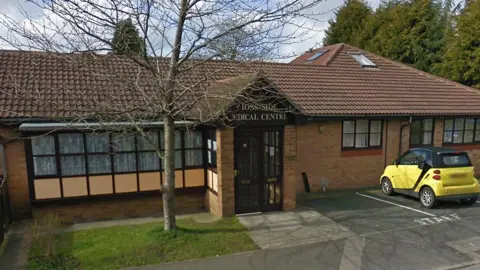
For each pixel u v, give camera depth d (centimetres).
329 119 1118
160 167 929
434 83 1499
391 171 1049
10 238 711
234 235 707
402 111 1198
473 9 2283
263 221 804
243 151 852
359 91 1299
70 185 856
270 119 839
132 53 637
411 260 591
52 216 809
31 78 932
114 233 745
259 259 598
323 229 748
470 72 2167
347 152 1197
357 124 1210
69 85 936
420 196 932
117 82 899
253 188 870
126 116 718
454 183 883
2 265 584
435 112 1239
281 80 1285
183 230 718
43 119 792
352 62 1559
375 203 972
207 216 885
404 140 1261
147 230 744
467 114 1291
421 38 2645
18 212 821
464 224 770
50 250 631
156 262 586
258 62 702
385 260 591
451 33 2503
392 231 732
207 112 743
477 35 2155
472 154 1398
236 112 799
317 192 1142
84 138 859
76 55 704
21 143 812
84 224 830
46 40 599
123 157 898
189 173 959
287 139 876
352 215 852
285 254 618
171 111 631
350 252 626
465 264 573
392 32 2733
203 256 608
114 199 893
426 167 915
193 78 858
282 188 891
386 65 1605
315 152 1155
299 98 1169
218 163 837
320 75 1388
